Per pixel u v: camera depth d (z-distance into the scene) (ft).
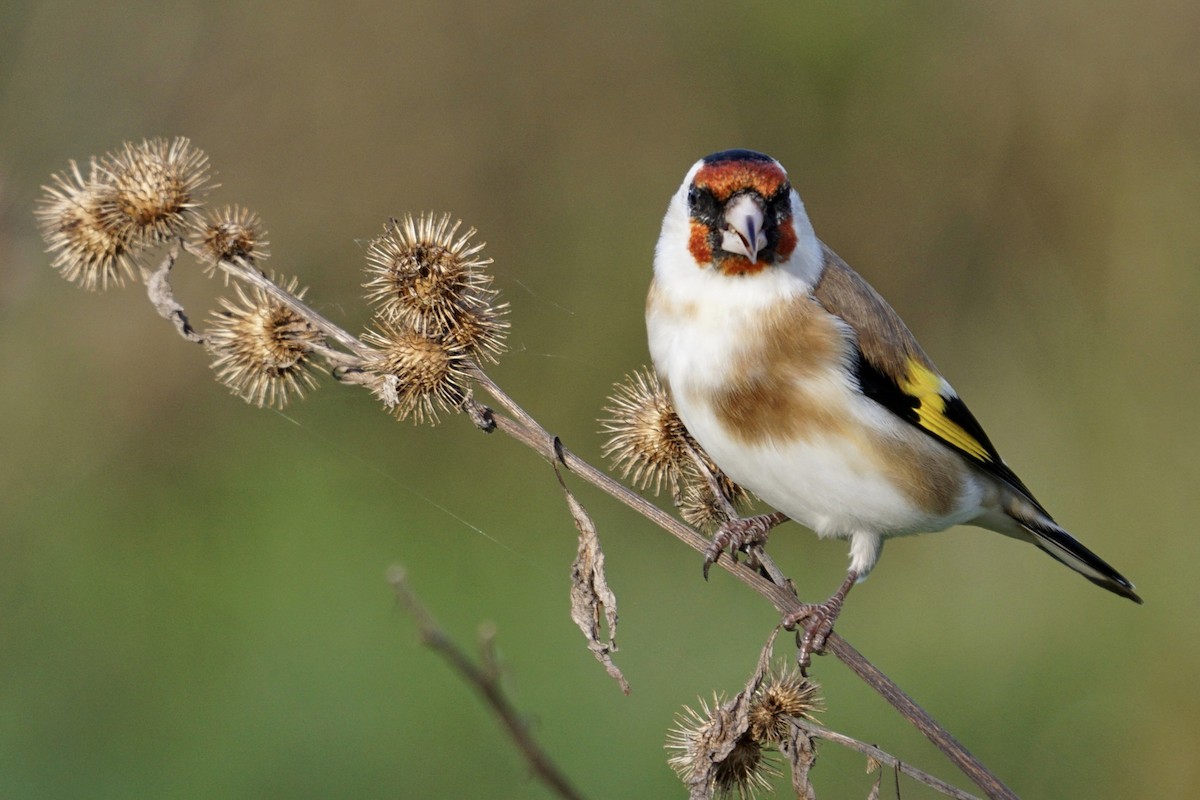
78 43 46.91
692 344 23.03
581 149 46.91
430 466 41.73
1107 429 43.11
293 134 46.83
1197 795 34.42
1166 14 45.37
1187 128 45.39
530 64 46.91
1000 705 36.17
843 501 23.27
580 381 44.14
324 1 47.06
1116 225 45.68
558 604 36.55
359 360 21.48
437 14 46.83
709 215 22.88
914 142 47.16
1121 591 25.62
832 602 22.88
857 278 24.38
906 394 23.58
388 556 37.93
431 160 46.70
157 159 23.08
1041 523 25.52
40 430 41.78
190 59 47.47
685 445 23.76
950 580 40.14
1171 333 44.50
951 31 47.11
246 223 22.84
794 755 19.53
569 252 46.21
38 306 42.37
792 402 22.79
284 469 40.75
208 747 32.40
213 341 22.84
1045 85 46.37
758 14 46.91
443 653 16.19
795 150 47.39
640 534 40.34
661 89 47.06
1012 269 46.55
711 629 37.27
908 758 34.09
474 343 21.52
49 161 46.14
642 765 32.37
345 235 46.42
